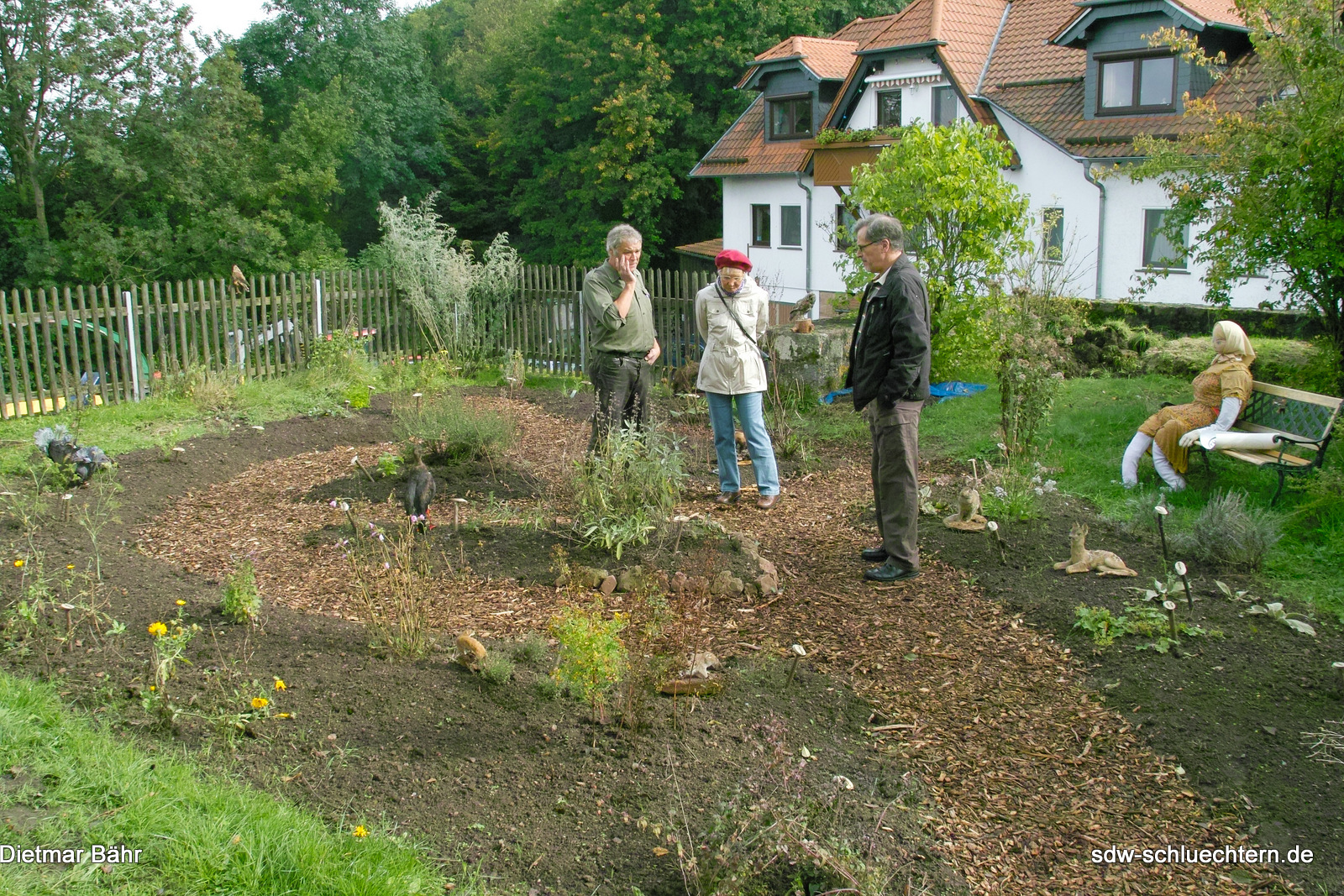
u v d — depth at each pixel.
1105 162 19.52
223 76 29.55
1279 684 4.30
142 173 27.30
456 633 4.95
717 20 33.88
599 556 5.81
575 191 36.19
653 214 36.34
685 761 3.69
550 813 3.38
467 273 14.43
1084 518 6.47
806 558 6.02
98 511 7.14
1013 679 4.49
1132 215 19.55
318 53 37.59
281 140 32.50
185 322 12.14
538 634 4.94
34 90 27.06
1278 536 5.75
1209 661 4.51
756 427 6.97
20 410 10.98
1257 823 3.46
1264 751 3.84
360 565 5.93
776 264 29.42
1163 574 5.51
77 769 3.41
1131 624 4.81
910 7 24.91
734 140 30.80
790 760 3.70
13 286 27.30
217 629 4.89
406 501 6.80
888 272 5.43
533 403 11.50
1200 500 6.56
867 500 7.13
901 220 10.91
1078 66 21.58
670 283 13.13
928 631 4.96
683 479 7.38
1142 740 3.97
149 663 4.29
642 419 7.21
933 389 10.69
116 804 3.23
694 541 5.94
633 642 4.61
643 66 34.22
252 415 10.66
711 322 6.87
